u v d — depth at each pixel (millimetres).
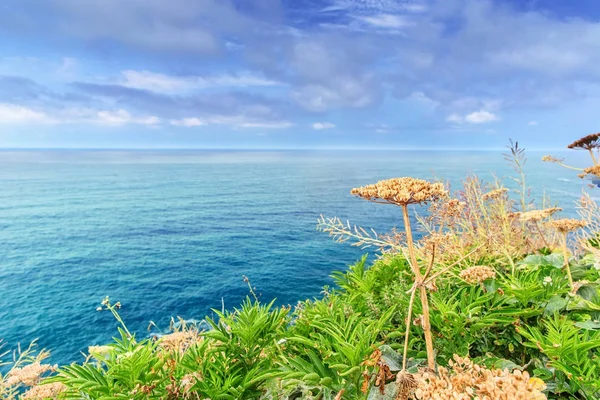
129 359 1946
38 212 119250
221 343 2406
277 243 75562
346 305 2881
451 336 2400
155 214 115125
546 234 4426
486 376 1643
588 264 3580
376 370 1997
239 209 120688
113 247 76875
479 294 2963
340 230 3875
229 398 1991
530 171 126688
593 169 3830
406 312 2730
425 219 3680
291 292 46344
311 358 2221
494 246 3727
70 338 36281
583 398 1985
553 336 2143
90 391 1900
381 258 4062
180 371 2166
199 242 79438
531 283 2855
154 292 49469
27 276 58344
